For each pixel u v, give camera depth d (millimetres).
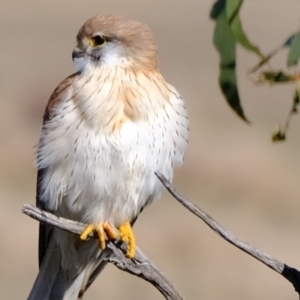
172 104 8883
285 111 24969
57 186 8852
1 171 20562
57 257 9508
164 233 17469
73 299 9586
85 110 8609
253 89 26453
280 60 26250
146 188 8898
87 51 8961
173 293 8133
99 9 38719
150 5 38812
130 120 8648
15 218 18219
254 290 15516
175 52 31516
